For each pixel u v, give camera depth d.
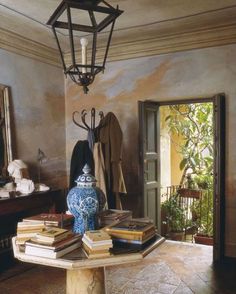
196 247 4.43
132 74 4.63
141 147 4.36
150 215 4.64
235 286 3.19
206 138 5.93
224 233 4.02
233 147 3.99
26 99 4.42
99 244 1.59
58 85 5.05
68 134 5.18
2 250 3.60
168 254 4.14
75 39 4.34
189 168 6.14
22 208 3.62
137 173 4.63
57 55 4.90
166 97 4.40
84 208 1.81
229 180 4.02
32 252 1.65
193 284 3.23
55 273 3.58
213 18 3.75
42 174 4.68
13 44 4.16
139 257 1.61
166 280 3.33
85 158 3.78
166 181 6.61
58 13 1.74
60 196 4.26
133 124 4.65
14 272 3.59
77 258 1.58
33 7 3.37
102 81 4.86
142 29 4.08
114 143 3.89
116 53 4.67
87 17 3.55
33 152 4.54
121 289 3.11
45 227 1.85
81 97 5.05
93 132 4.01
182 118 6.23
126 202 4.70
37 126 4.62
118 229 1.81
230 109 4.00
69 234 1.73
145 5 3.36
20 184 3.81
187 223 5.65
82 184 1.86
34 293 3.08
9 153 4.07
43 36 4.27
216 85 4.08
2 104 4.01
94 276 1.94
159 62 4.44
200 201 5.43
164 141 6.50
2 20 3.72
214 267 3.69
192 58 4.22
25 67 4.41
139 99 4.59
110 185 3.89
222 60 4.04
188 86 4.25
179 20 3.80
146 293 3.03
